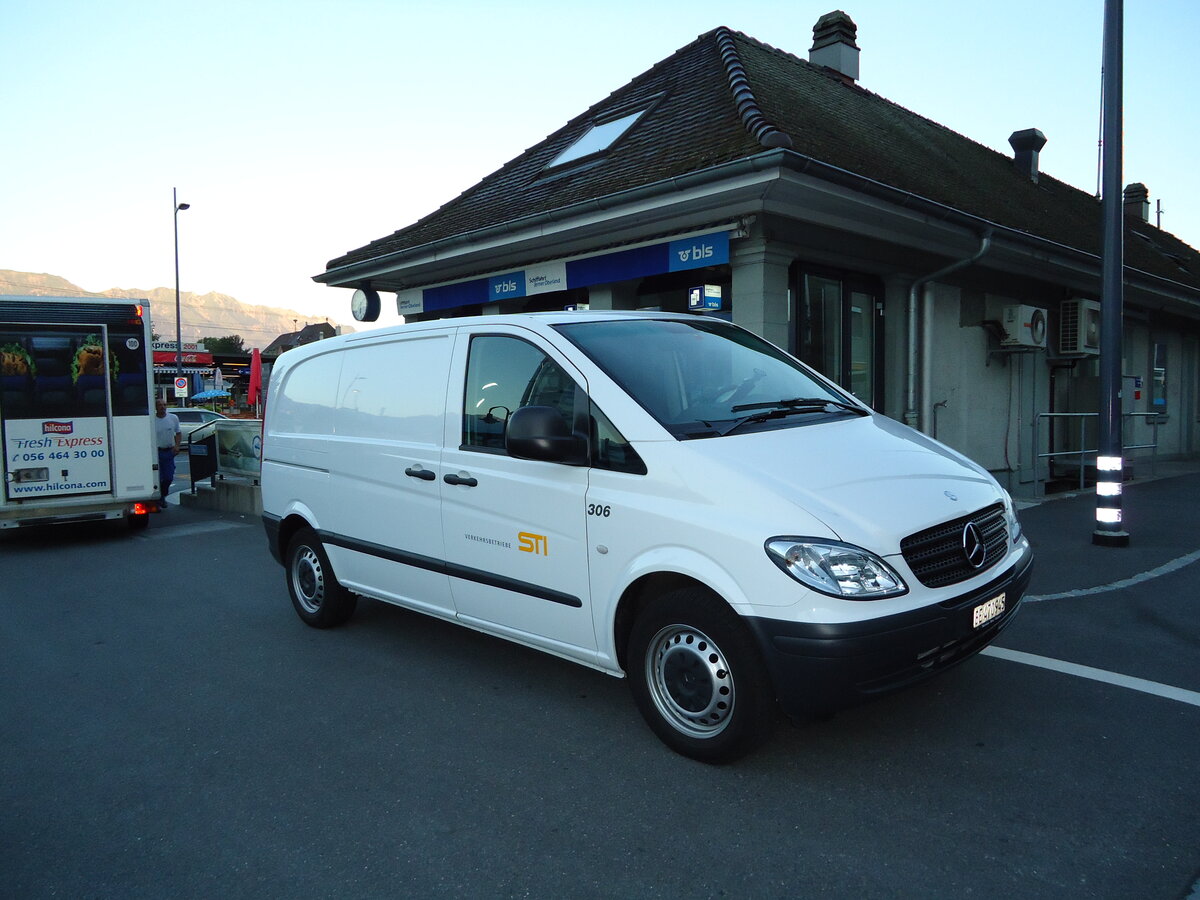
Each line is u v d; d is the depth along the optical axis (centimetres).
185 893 269
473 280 1109
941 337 1016
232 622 587
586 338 398
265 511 588
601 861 278
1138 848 274
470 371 432
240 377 5550
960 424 1055
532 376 400
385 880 272
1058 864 267
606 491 355
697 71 1108
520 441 361
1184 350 1714
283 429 570
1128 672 427
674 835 291
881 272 942
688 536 323
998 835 284
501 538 402
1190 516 874
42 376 925
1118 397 720
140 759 370
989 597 330
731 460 329
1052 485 1245
